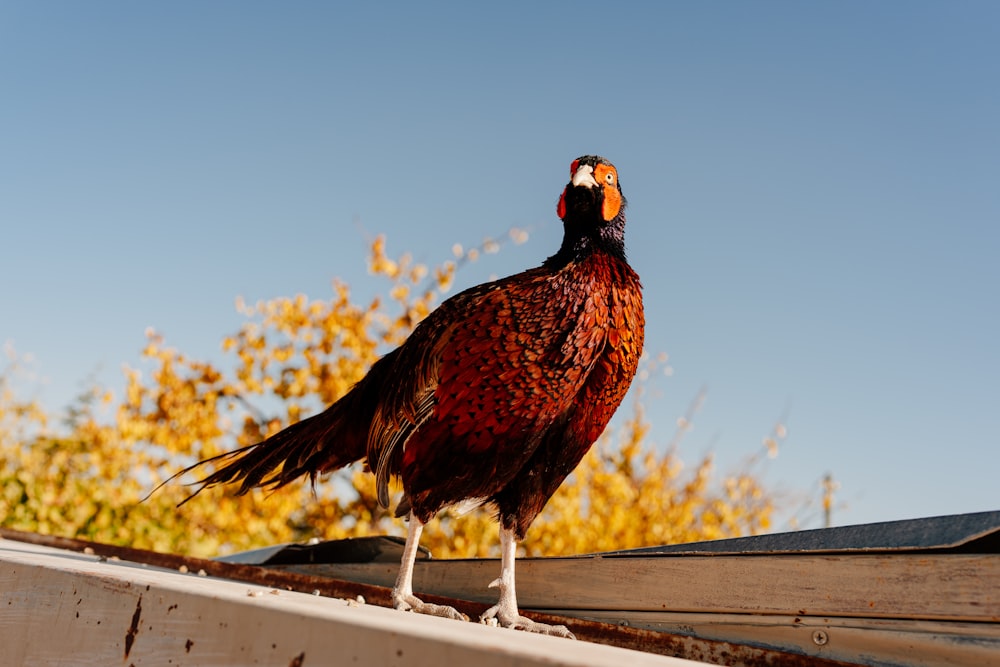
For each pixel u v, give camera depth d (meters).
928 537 2.01
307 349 9.56
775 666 2.12
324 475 3.46
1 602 2.38
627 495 9.44
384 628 1.48
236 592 1.91
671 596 2.38
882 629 1.96
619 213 2.89
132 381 9.33
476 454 2.65
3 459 9.50
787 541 2.36
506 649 1.35
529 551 8.74
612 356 2.71
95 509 8.95
